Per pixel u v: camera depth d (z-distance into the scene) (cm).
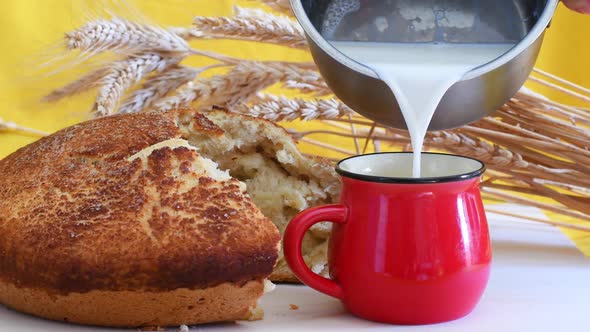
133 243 64
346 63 70
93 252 64
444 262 66
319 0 77
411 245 66
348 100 73
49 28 117
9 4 116
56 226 65
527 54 70
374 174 73
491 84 70
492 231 91
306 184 77
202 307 66
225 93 87
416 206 66
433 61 73
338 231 68
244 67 86
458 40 78
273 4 90
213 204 66
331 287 68
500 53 74
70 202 66
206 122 75
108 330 66
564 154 86
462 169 71
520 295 73
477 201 68
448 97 71
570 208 90
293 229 67
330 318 68
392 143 92
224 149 76
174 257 64
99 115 87
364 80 71
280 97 86
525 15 75
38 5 117
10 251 66
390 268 66
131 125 72
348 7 79
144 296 65
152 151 68
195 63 125
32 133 113
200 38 92
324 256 76
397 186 66
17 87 117
